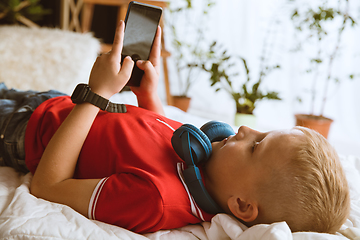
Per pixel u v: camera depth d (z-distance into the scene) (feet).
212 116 10.68
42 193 2.17
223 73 8.26
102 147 2.35
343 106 8.32
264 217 2.02
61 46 5.96
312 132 2.15
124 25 2.43
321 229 1.95
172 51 11.00
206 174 2.31
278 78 9.14
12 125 2.75
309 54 8.38
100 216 2.06
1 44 5.68
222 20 10.17
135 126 2.46
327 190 1.92
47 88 5.92
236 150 2.15
